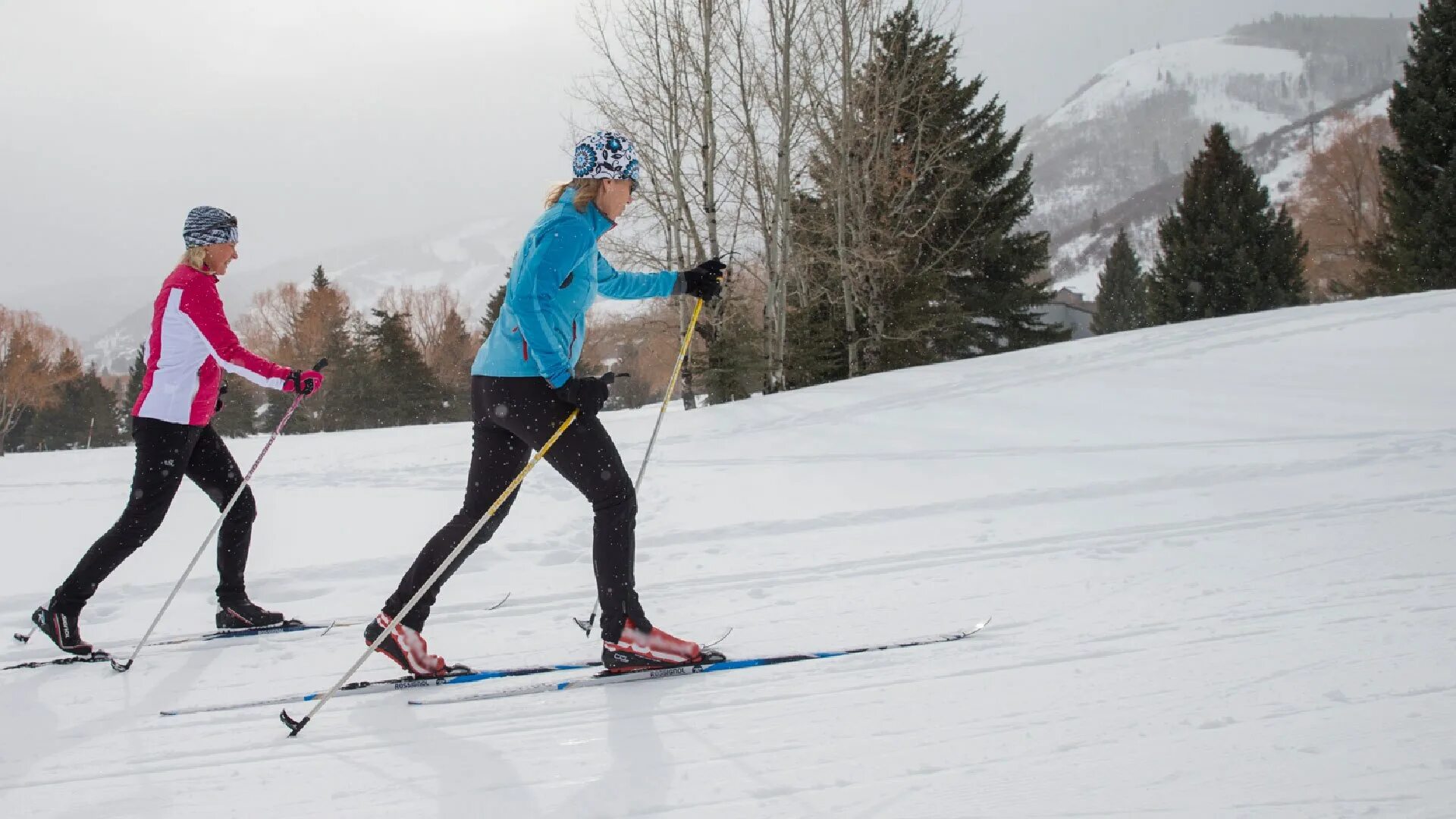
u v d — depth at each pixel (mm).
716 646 2711
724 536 4133
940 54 17328
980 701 2166
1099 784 1728
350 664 2758
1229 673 2205
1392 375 6836
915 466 5391
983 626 2688
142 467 2857
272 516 5016
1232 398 6602
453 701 2375
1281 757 1776
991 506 4328
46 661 2789
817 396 8867
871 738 2004
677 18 12758
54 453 9172
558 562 3920
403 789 1896
